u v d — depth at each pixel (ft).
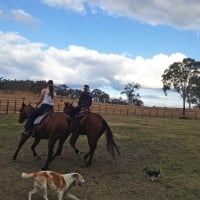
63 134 45.01
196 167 55.62
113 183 43.32
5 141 65.36
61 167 48.32
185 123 170.30
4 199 35.45
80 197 37.58
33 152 51.24
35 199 35.91
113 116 181.37
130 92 423.64
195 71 315.37
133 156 60.13
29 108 53.83
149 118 192.95
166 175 49.19
